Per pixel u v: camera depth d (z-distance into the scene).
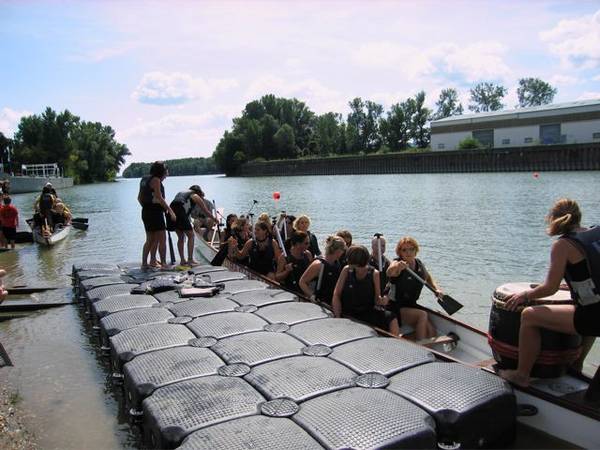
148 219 8.26
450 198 27.06
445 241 14.30
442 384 3.63
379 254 6.29
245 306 5.76
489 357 5.09
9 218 14.40
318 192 36.59
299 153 89.00
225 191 43.59
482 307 8.47
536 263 11.38
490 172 57.62
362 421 3.15
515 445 3.70
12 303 8.17
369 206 24.66
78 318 7.50
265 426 3.16
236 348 4.44
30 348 6.32
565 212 3.44
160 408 3.49
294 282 6.95
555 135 59.53
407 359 4.11
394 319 5.45
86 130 92.81
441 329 5.61
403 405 3.36
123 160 106.19
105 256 13.52
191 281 7.06
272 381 3.78
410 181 47.06
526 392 3.80
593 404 3.55
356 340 4.59
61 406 4.73
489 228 16.25
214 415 3.34
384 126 88.56
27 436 4.20
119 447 3.99
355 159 71.81
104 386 5.16
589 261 3.24
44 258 13.22
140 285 6.94
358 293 5.41
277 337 4.67
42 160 77.88
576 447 3.59
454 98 94.88
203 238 12.36
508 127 63.38
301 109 97.25
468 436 3.36
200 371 4.04
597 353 6.35
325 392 3.58
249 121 87.62
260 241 7.92
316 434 3.05
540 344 3.73
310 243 7.92
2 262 12.66
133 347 4.63
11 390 5.11
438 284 9.82
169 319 5.38
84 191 57.94
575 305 3.44
